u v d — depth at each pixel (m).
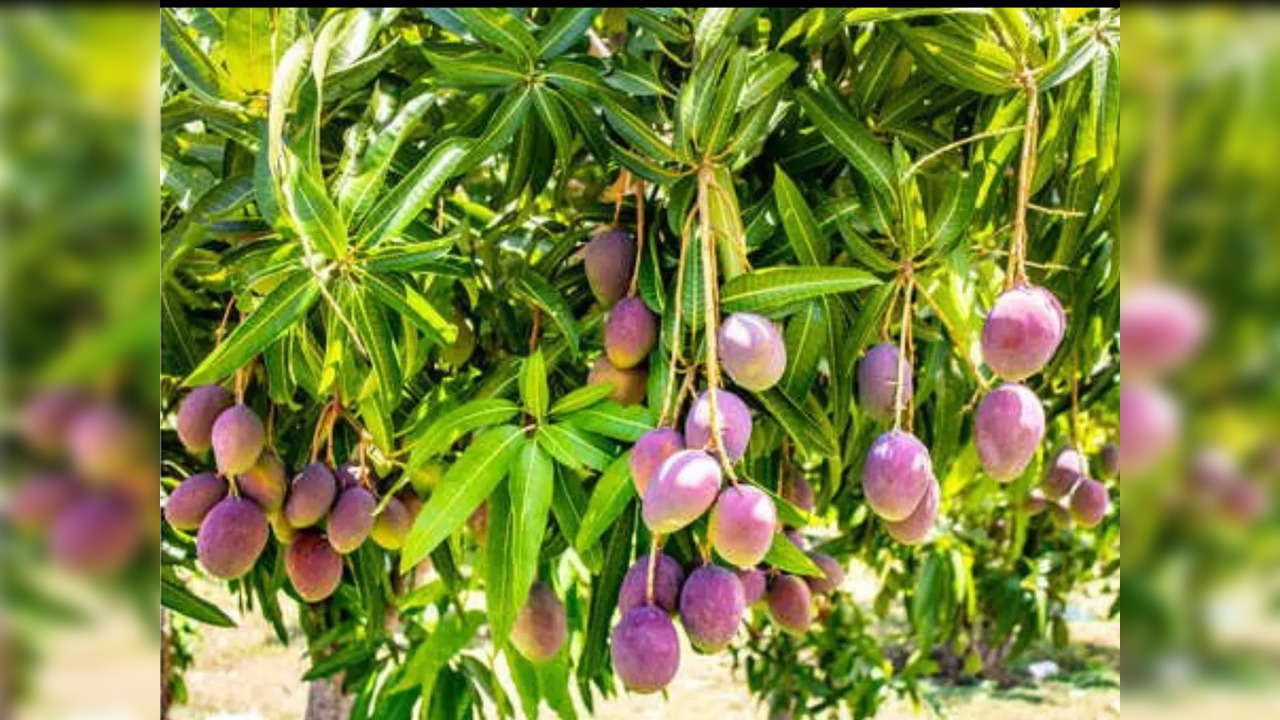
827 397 1.44
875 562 3.12
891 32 1.22
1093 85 1.11
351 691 2.05
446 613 1.99
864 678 3.13
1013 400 0.98
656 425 1.05
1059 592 3.68
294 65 0.98
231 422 1.10
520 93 1.18
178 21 1.16
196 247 1.25
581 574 1.82
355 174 1.11
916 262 1.15
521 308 1.44
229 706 5.20
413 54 1.35
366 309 1.04
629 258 1.21
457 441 1.39
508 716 1.91
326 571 1.22
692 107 1.07
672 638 0.97
